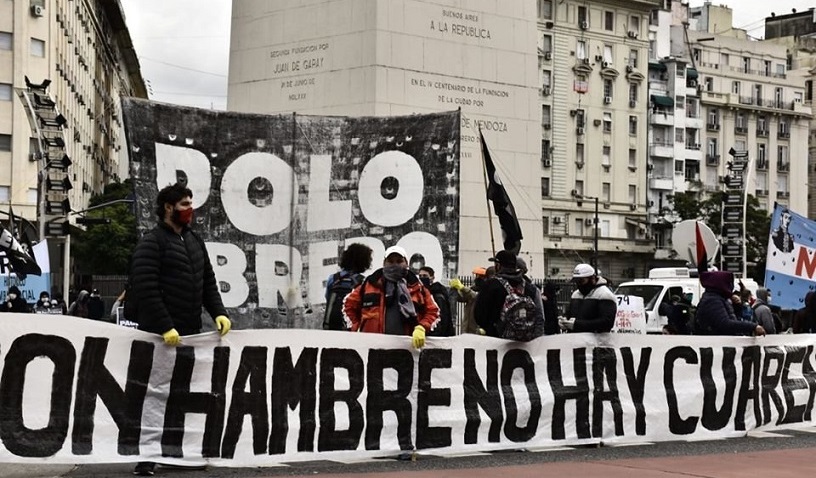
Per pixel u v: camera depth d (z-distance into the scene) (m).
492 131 27.52
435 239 20.42
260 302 19.62
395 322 13.57
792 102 138.25
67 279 45.72
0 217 65.25
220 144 19.36
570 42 113.06
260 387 12.62
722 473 12.25
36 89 41.19
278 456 12.73
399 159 20.33
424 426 13.67
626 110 117.88
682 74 125.00
